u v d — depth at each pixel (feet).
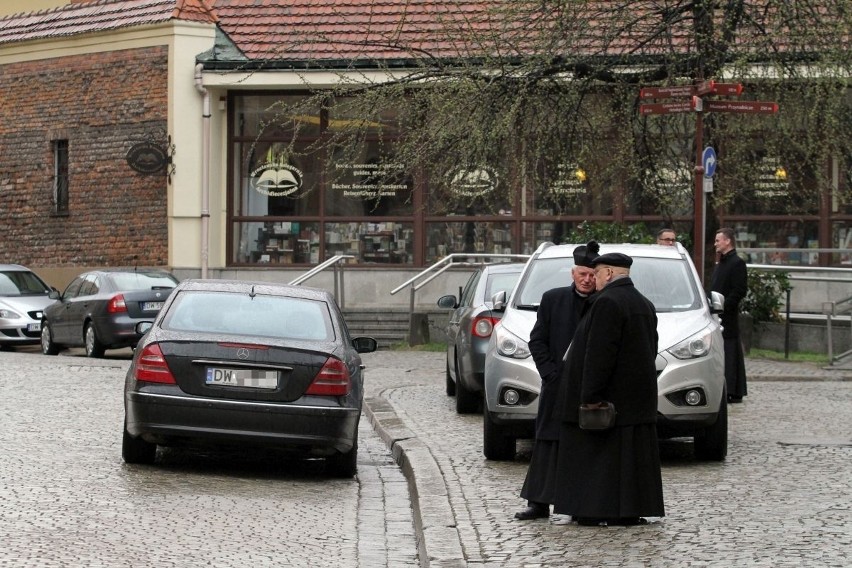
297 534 38.81
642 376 36.96
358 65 119.65
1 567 32.50
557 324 40.09
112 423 62.03
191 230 123.54
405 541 38.63
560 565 32.12
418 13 123.65
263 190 125.08
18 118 134.10
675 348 50.72
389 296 123.75
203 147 123.24
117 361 96.02
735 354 70.59
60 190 132.16
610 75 90.68
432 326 118.11
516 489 44.62
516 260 120.88
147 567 33.30
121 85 126.62
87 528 37.91
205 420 48.32
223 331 50.16
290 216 124.77
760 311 101.04
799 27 85.25
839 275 103.19
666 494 43.11
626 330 36.78
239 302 52.01
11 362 94.02
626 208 121.49
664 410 50.11
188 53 123.24
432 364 96.48
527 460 52.31
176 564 33.78
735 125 89.45
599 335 36.58
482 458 52.47
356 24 123.95
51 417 63.57
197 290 52.65
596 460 37.06
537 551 33.91
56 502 41.91
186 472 49.80
